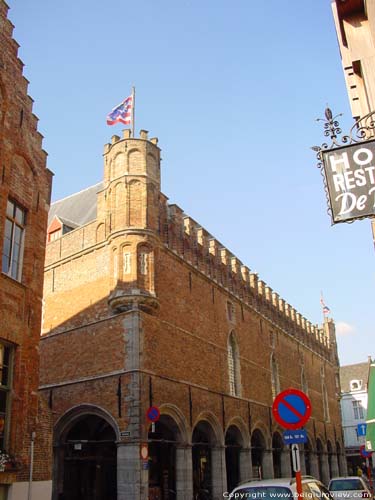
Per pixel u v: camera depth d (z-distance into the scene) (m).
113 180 29.06
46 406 16.59
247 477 33.53
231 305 37.09
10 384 14.70
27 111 17.28
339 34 13.96
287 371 46.56
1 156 15.29
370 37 12.88
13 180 16.09
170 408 26.55
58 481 25.78
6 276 14.89
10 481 13.97
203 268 33.81
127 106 30.38
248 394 36.53
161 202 30.19
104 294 27.72
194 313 31.34
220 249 37.50
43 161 18.06
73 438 29.02
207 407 30.25
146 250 27.69
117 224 27.94
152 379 25.52
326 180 9.23
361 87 13.64
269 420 39.22
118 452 23.80
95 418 29.08
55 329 29.47
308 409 10.52
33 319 16.11
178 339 28.84
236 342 36.44
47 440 16.19
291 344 49.53
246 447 34.28
